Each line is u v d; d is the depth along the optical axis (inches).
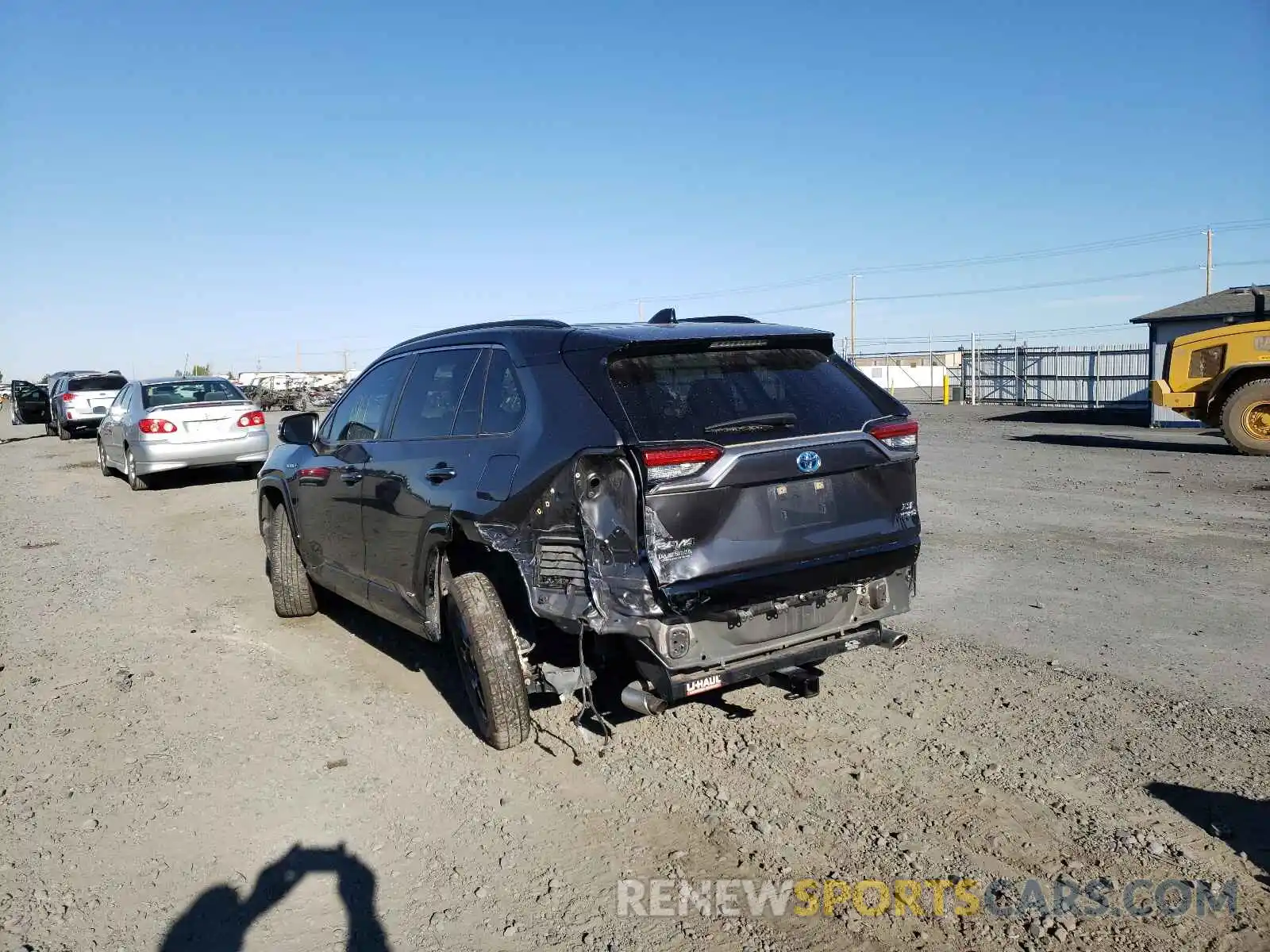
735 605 161.8
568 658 185.9
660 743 188.5
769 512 164.7
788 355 187.5
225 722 207.9
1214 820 152.8
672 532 156.4
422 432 213.5
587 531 162.1
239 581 337.4
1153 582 298.4
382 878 145.9
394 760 186.4
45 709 217.5
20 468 771.4
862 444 175.5
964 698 205.5
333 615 291.0
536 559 171.2
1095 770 170.7
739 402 171.8
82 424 1069.8
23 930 134.0
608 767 178.9
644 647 159.5
